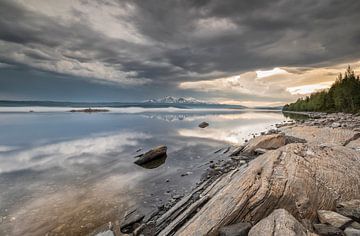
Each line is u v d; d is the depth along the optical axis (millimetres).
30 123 46875
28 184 12719
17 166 16297
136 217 9039
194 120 64625
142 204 10305
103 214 9344
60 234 7895
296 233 4953
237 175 10016
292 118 72312
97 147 23641
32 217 9016
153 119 65562
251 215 6570
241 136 32344
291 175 8039
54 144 24891
